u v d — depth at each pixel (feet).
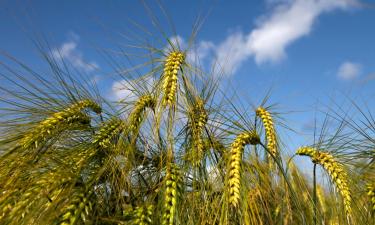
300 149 1.20
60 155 1.05
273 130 1.25
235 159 1.02
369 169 1.14
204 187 1.08
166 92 1.06
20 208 0.80
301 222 1.16
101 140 1.07
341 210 1.09
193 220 1.05
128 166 1.10
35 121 1.08
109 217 0.98
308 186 1.32
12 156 0.95
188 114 1.15
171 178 1.00
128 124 1.11
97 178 0.97
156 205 1.07
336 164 1.11
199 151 1.10
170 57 1.13
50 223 0.82
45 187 0.85
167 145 1.09
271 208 1.19
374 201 1.02
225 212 0.96
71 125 1.07
